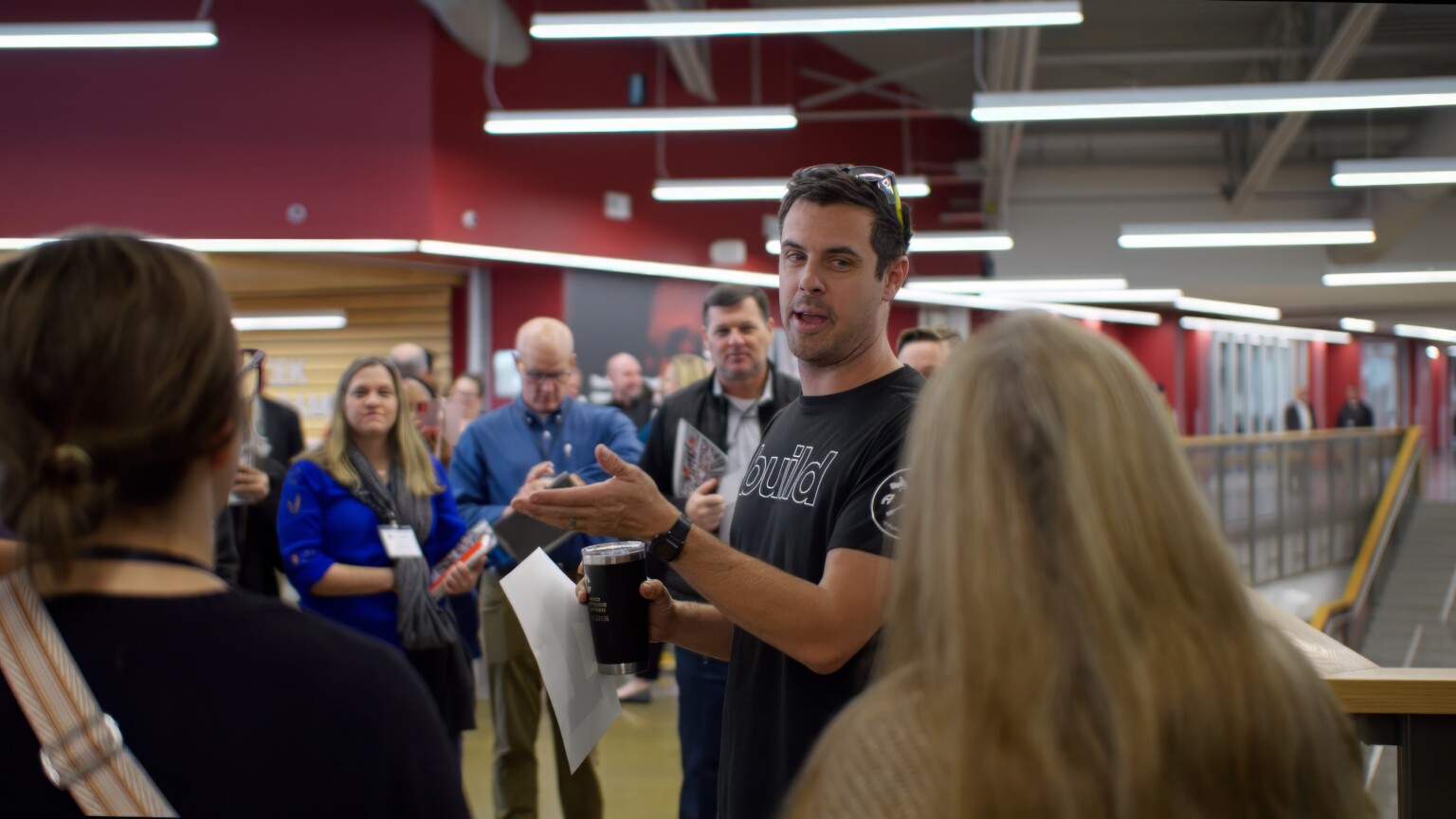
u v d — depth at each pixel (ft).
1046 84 44.62
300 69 27.25
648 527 4.44
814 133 40.81
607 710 5.15
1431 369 92.27
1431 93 22.36
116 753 2.38
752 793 4.98
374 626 9.83
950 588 2.41
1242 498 30.78
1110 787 2.20
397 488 10.25
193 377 2.59
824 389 5.34
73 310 2.53
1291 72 38.86
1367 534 40.22
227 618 2.58
